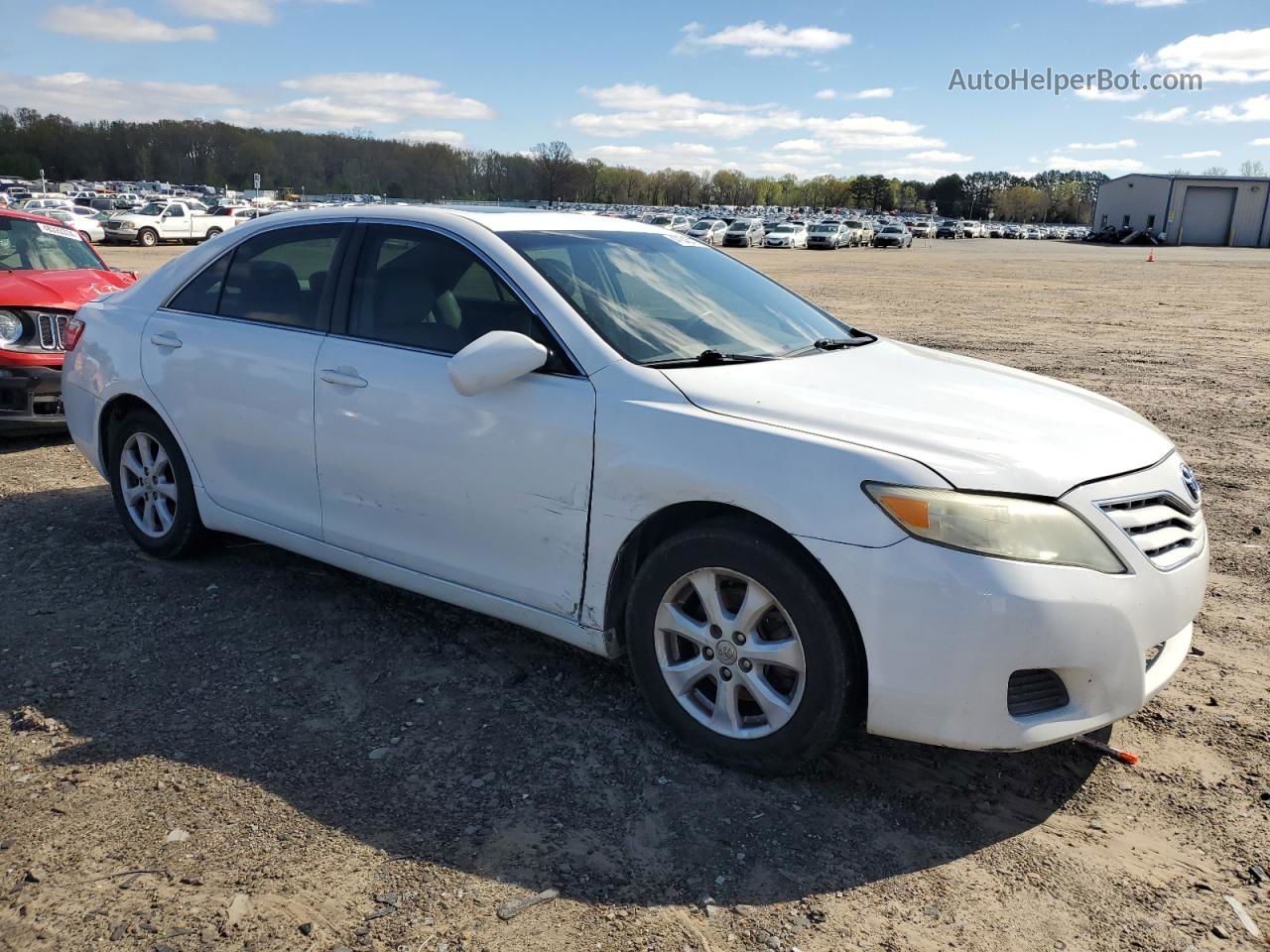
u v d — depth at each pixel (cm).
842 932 226
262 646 365
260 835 255
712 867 248
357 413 352
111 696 326
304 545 388
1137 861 253
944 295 2272
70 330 472
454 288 344
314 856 248
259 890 235
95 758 289
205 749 296
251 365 387
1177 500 283
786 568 266
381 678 343
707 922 228
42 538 472
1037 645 248
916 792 281
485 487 323
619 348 312
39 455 640
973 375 343
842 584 256
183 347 414
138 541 452
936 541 249
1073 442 280
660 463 284
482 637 377
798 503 262
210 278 422
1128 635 258
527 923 226
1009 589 245
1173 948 222
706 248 423
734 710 287
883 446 264
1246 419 819
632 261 368
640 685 305
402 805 270
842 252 5419
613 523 297
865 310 1842
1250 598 430
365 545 365
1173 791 283
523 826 262
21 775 279
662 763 293
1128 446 289
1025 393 323
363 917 227
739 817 268
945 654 249
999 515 250
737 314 364
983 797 280
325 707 323
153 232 3588
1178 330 1507
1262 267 3947
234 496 406
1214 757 302
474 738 305
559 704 327
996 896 239
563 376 311
